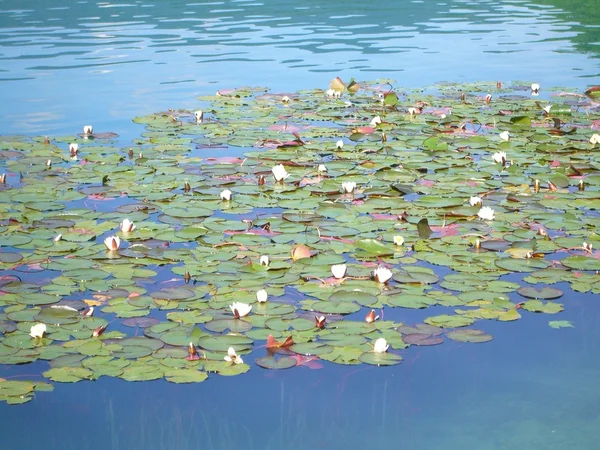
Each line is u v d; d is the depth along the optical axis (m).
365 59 10.19
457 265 4.29
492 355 3.54
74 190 5.41
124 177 5.68
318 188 5.45
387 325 3.69
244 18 13.52
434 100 7.95
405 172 5.80
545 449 2.94
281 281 4.08
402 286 4.04
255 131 6.88
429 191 5.42
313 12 14.21
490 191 5.41
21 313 3.72
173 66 9.71
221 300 3.88
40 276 4.12
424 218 4.67
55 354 3.40
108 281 4.06
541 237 4.66
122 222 4.69
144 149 6.36
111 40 11.41
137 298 3.89
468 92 8.38
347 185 5.34
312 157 6.17
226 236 4.63
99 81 8.90
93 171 5.81
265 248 4.48
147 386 3.33
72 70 9.46
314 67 9.69
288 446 2.96
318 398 3.25
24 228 4.72
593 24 13.00
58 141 6.60
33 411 3.16
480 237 4.67
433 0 15.88
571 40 11.61
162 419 3.12
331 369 3.45
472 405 3.20
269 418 3.12
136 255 4.36
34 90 8.47
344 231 4.71
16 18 13.50
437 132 6.88
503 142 6.44
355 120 7.31
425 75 9.28
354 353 3.43
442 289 4.03
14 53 10.43
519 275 4.22
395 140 6.64
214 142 6.54
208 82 8.86
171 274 4.17
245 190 5.43
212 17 13.60
